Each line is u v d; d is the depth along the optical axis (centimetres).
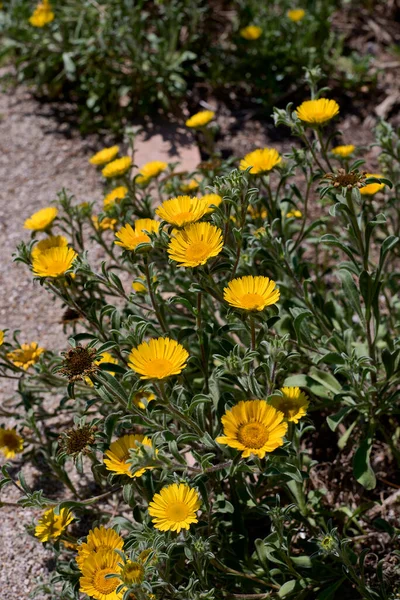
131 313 131
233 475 109
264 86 182
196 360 116
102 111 185
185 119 179
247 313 107
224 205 113
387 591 114
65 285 117
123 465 108
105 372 110
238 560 113
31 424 126
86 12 188
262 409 102
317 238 140
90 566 104
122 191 136
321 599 109
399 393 117
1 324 147
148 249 111
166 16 187
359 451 117
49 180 170
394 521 120
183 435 107
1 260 157
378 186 129
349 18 205
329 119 121
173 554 108
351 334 124
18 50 202
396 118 174
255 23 191
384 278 135
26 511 126
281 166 130
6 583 120
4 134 183
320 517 118
